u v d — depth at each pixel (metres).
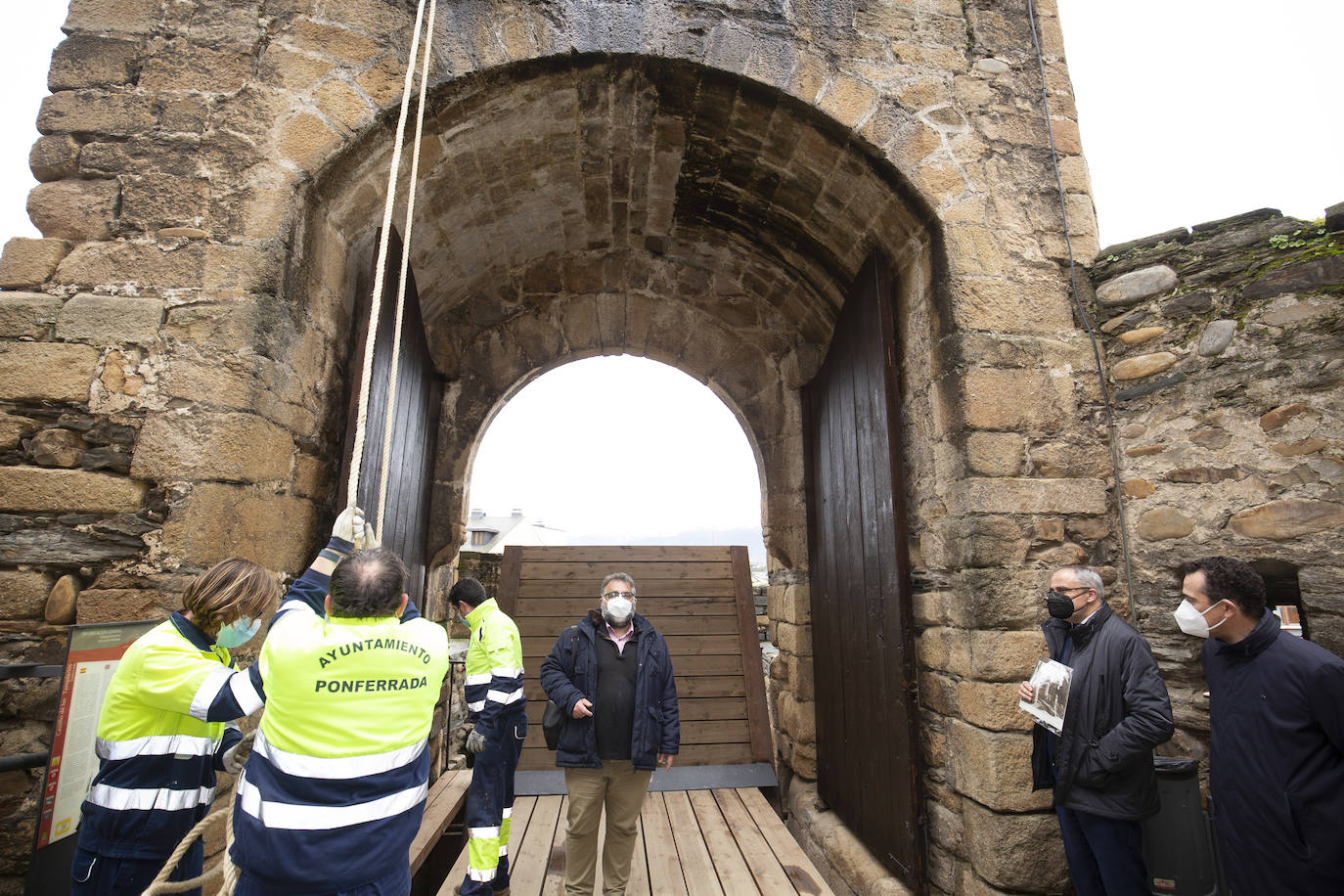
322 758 1.32
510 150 3.54
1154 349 2.98
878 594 3.42
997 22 3.46
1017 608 2.77
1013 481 2.88
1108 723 2.15
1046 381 3.02
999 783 2.60
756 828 3.58
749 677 4.76
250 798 1.32
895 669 3.19
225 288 2.55
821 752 4.28
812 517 4.59
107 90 2.74
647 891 2.93
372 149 2.93
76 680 1.86
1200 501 2.77
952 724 2.91
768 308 5.17
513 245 4.55
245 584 1.70
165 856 1.61
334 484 3.11
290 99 2.81
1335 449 2.50
